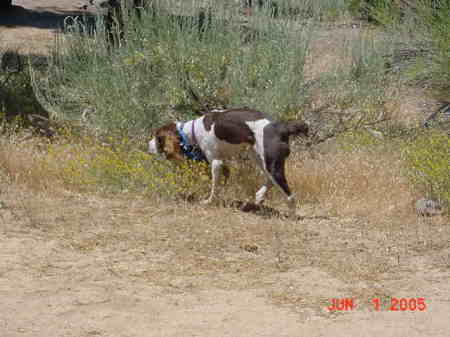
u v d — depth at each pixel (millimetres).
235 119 7039
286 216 7172
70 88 9164
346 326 4512
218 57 8594
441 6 11625
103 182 7574
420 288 5281
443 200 7281
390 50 10195
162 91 8727
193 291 5082
